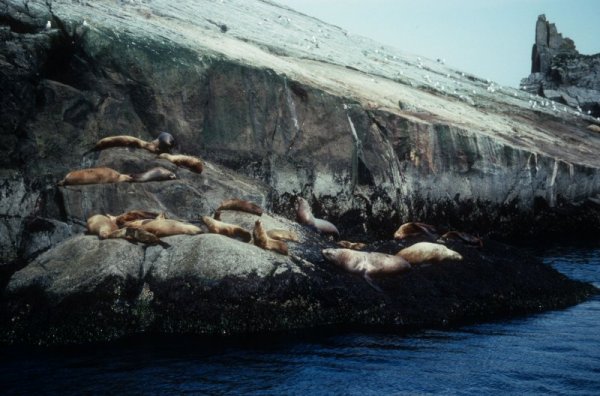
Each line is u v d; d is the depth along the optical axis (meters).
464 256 12.31
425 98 24.80
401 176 19.08
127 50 15.52
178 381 8.07
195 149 15.97
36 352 9.28
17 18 14.91
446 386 7.98
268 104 16.92
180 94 15.91
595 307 11.95
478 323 10.74
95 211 12.52
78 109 14.66
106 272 10.14
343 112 17.91
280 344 9.52
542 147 24.05
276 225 12.64
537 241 20.91
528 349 9.38
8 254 12.69
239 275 10.29
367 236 17.84
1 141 13.40
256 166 16.52
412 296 11.05
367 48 31.77
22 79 13.80
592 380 8.17
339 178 17.64
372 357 8.99
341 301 10.68
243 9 28.20
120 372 8.39
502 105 30.00
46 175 13.70
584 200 23.47
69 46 15.18
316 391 7.79
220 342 9.61
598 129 30.72
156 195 12.88
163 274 10.38
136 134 15.52
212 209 13.30
